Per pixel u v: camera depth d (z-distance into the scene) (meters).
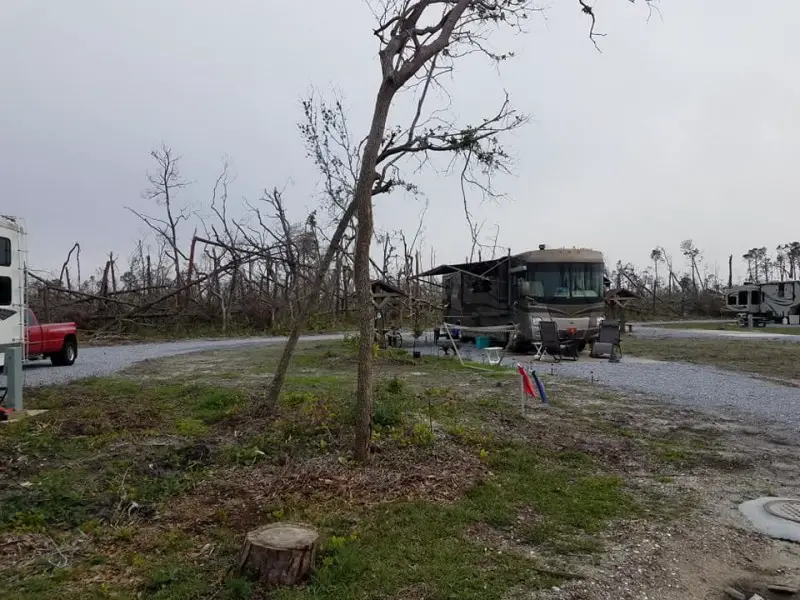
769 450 7.33
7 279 9.48
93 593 3.74
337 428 7.21
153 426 7.91
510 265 20.86
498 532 4.77
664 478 6.24
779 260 72.69
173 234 36.69
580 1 7.63
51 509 5.01
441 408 8.89
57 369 15.10
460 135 7.78
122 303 28.44
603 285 19.34
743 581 4.19
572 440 7.60
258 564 3.85
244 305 33.22
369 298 6.21
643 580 4.11
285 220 35.09
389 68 6.23
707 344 24.11
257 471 5.99
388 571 3.99
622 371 14.98
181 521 4.85
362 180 6.21
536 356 18.20
